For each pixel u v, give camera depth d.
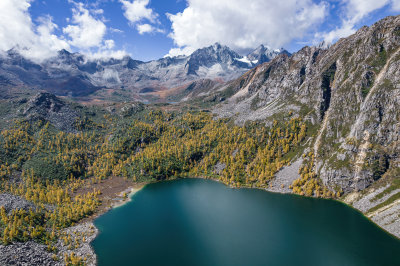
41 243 130.88
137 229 162.62
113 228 164.12
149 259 129.88
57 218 161.38
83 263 125.12
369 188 182.75
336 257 129.25
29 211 151.88
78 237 148.62
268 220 170.50
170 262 127.19
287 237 149.12
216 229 160.62
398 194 163.38
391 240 141.88
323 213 176.75
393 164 181.25
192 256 132.25
